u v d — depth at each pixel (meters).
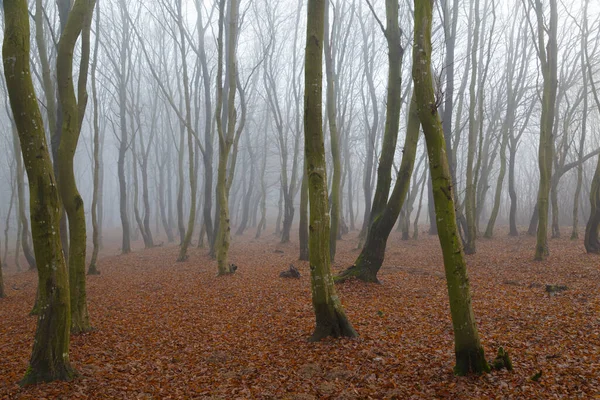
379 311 10.03
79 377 6.57
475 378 5.88
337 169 17.66
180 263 21.28
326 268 8.16
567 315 8.50
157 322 10.48
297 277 15.01
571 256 15.85
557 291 10.59
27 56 5.87
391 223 12.89
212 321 10.33
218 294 13.25
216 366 7.43
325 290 8.12
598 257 15.03
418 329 8.60
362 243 23.36
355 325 9.12
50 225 6.19
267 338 8.77
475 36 18.30
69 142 8.23
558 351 6.71
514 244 21.17
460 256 5.80
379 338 8.11
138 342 8.92
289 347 8.05
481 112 18.58
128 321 10.68
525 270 14.33
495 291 11.54
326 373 6.77
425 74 5.62
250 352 8.02
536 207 24.03
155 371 7.24
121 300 13.40
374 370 6.70
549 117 16.44
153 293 14.18
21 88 5.77
